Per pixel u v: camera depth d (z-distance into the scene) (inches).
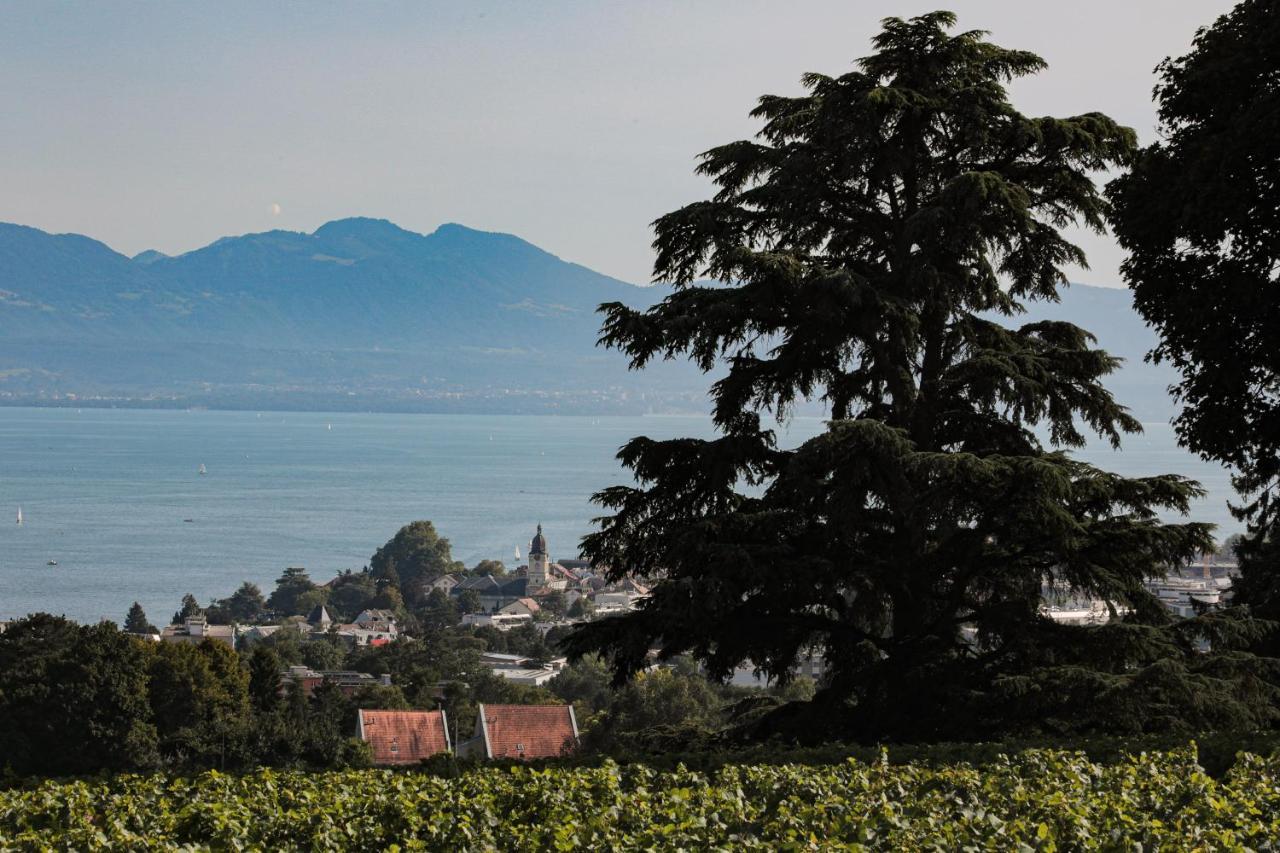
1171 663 858.1
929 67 1040.2
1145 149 1064.2
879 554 995.3
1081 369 1016.9
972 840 485.7
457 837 538.6
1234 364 1039.6
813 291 981.8
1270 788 566.9
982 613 980.6
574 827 526.3
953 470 880.9
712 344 992.9
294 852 544.4
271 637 6919.3
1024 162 1057.5
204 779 688.4
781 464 1031.6
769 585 932.0
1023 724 925.8
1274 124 971.9
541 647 6604.3
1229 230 1026.1
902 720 958.4
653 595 962.1
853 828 503.5
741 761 792.3
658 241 1063.0
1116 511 968.9
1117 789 587.2
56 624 2827.3
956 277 1021.2
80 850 526.3
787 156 1037.2
